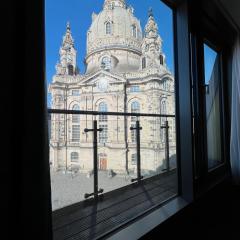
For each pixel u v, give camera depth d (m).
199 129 2.39
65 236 1.51
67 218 1.76
